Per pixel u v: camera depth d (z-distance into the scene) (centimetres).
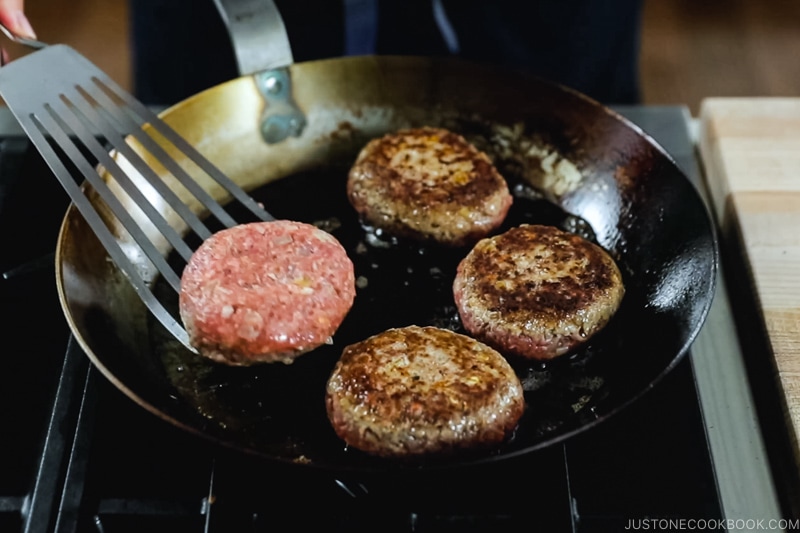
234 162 139
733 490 102
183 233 128
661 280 118
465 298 114
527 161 140
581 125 136
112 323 110
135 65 198
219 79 196
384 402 96
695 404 108
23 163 136
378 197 128
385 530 96
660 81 276
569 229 131
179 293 108
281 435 102
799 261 125
